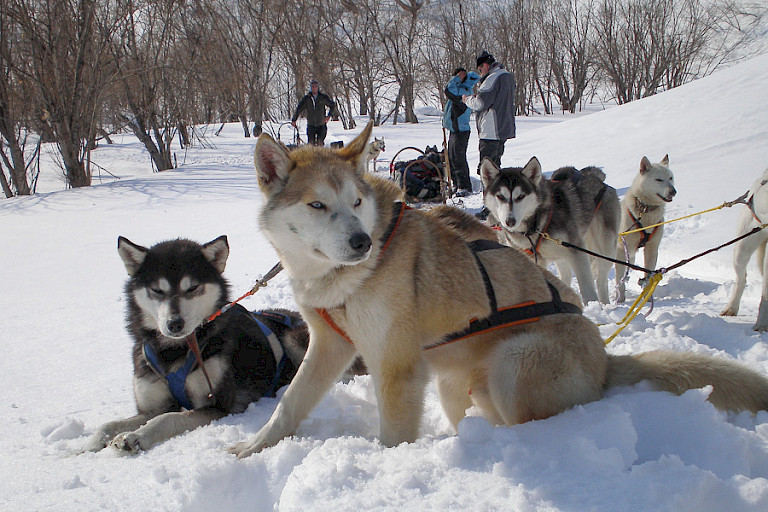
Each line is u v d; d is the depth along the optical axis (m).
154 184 15.99
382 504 2.04
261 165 2.94
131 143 30.48
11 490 2.43
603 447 2.25
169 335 3.30
